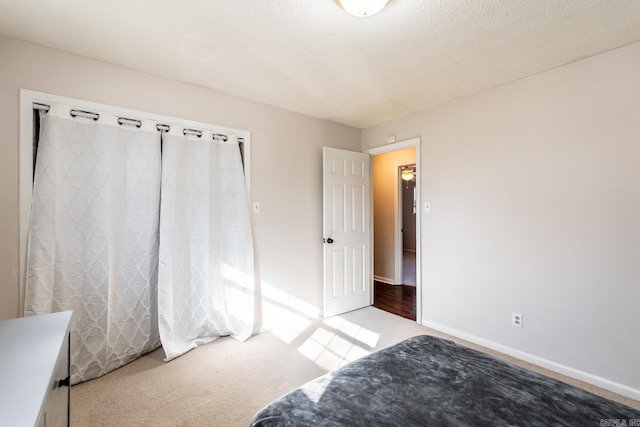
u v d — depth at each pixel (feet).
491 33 5.90
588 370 6.76
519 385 3.67
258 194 9.66
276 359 7.84
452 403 3.33
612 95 6.45
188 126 8.31
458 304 9.34
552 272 7.32
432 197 10.05
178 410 5.76
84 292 6.74
